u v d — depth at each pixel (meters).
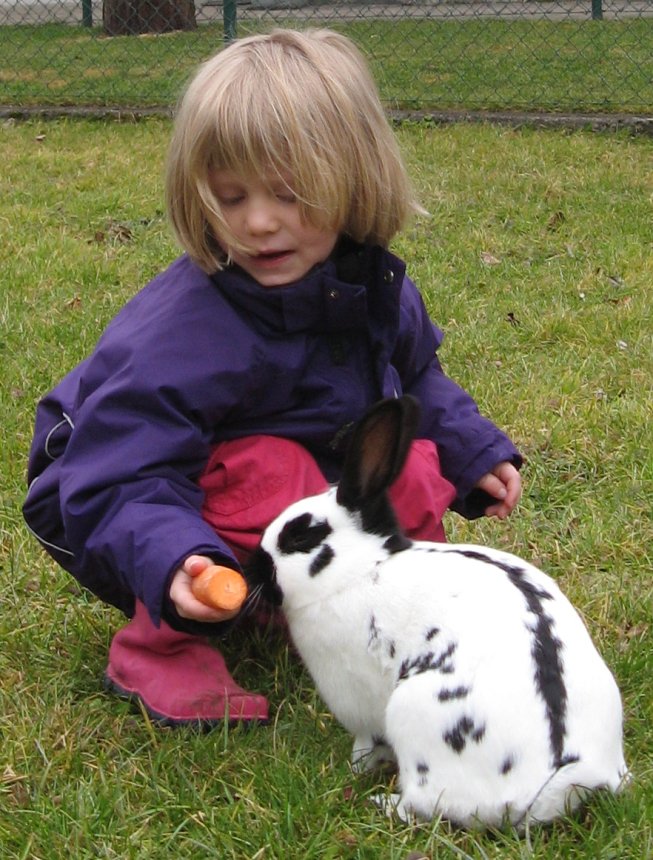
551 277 3.54
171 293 2.07
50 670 2.11
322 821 1.84
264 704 2.04
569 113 5.71
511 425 2.72
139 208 4.21
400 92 6.14
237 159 2.00
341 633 1.90
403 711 1.81
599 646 2.14
